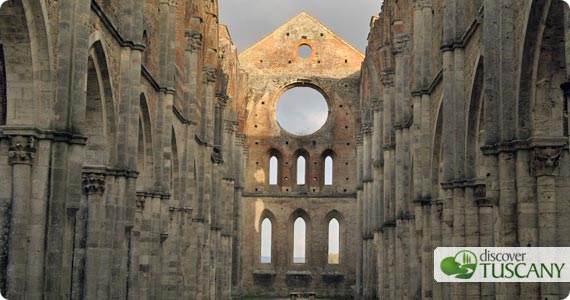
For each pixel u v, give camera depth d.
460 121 28.12
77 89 21.38
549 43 19.64
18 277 19.77
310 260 71.00
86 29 21.78
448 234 28.53
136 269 33.22
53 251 20.22
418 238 34.81
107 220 27.44
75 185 20.84
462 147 27.95
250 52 73.75
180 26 41.78
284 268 70.75
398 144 41.84
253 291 70.31
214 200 54.62
